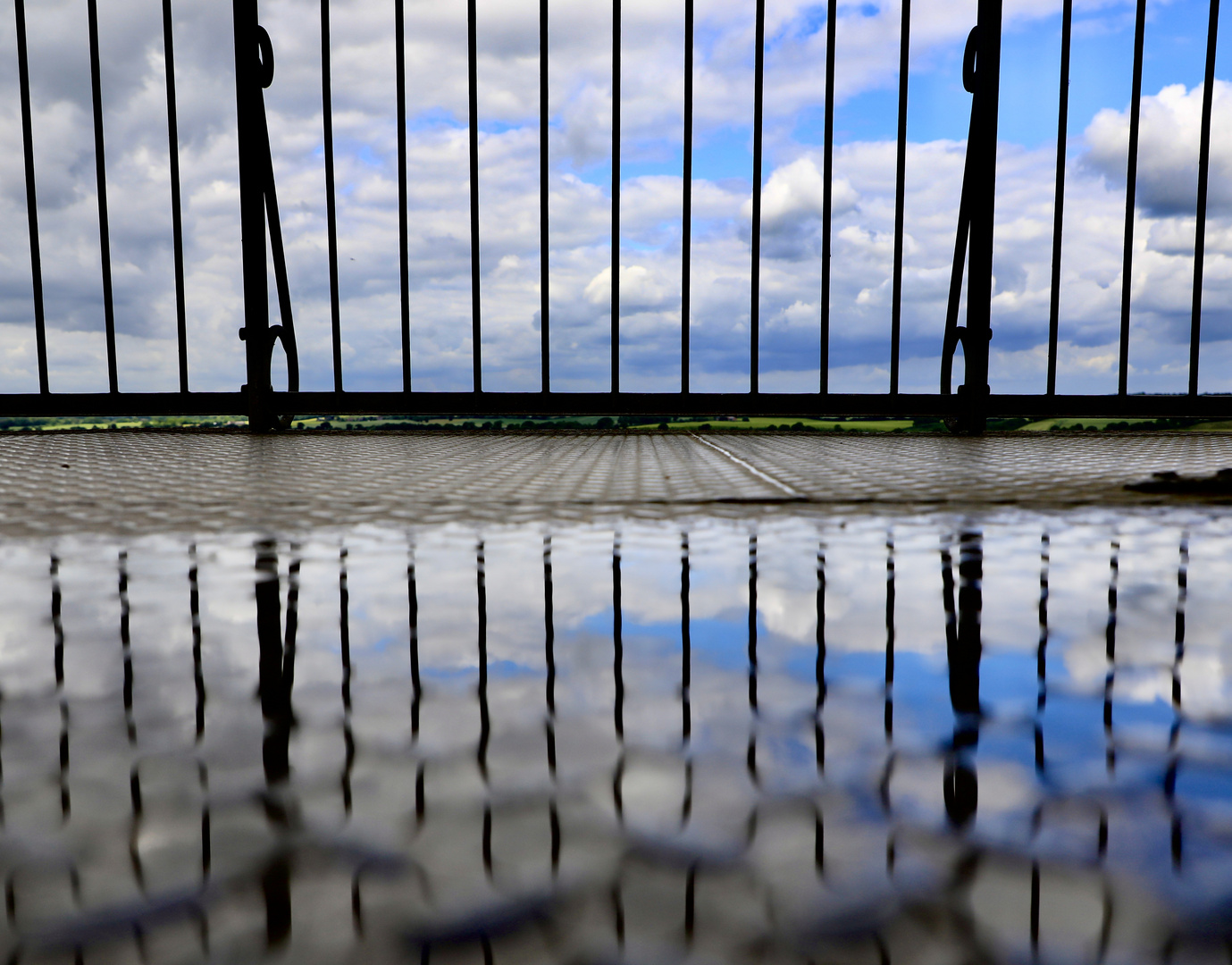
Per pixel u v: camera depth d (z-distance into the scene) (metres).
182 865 0.34
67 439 3.91
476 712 0.54
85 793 0.41
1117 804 0.39
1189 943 0.28
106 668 0.64
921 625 0.79
